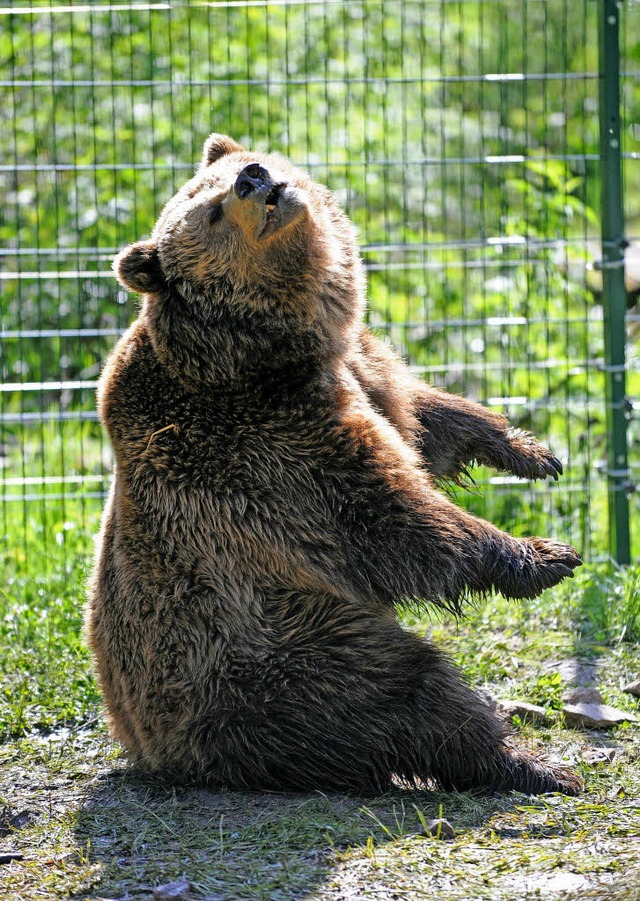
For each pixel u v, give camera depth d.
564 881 7.04
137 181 18.94
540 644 11.38
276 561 8.88
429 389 11.18
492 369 16.42
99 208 19.39
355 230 10.19
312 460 8.91
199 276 9.17
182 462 9.08
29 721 10.18
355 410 9.22
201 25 20.84
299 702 8.63
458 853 7.47
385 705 8.62
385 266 14.98
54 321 18.92
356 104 21.44
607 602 11.96
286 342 9.20
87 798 8.80
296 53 21.66
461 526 8.95
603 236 13.64
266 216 8.81
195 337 9.21
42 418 14.34
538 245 15.11
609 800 8.36
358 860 7.39
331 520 8.83
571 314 17.09
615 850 7.43
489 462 11.13
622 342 13.70
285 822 7.96
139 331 9.59
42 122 20.33
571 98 24.75
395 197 21.58
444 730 8.60
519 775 8.63
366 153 18.23
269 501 8.88
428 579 8.67
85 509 15.52
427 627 11.84
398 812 8.22
